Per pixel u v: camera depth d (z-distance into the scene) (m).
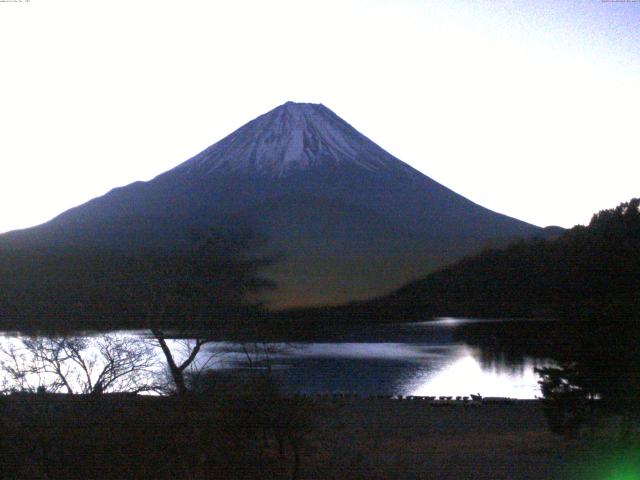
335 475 13.04
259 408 12.72
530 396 25.70
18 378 14.23
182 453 12.21
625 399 17.12
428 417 21.50
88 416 12.54
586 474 14.09
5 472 11.87
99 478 11.98
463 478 13.52
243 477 12.55
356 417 20.45
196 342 20.61
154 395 13.95
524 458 15.40
